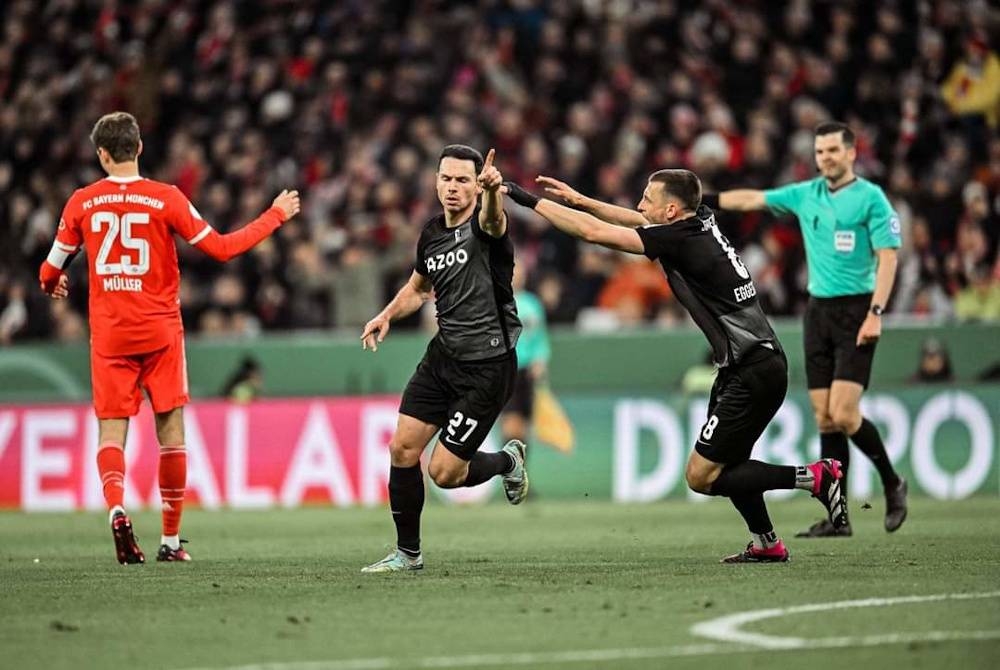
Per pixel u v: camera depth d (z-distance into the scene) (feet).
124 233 94.79
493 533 127.65
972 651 60.23
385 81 230.07
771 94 214.90
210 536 128.98
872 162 202.49
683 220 88.38
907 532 119.55
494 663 58.29
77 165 234.58
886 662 58.23
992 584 79.87
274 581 84.99
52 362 184.24
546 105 222.28
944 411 168.66
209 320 201.16
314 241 209.05
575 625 66.80
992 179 198.08
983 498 166.20
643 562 95.09
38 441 176.24
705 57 229.04
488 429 87.61
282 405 175.11
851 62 219.41
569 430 173.88
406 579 85.05
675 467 172.14
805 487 90.94
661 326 186.70
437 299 87.35
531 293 198.08
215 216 217.56
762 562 92.73
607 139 213.25
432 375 88.02
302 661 59.00
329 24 240.32
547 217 86.69
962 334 172.86
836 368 112.16
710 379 174.81
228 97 237.04
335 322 201.67
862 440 112.57
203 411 175.42
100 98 240.32
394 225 203.31
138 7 248.73
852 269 111.45
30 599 77.66
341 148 223.71
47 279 97.66
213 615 71.00
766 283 188.65
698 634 64.28
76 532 138.21
